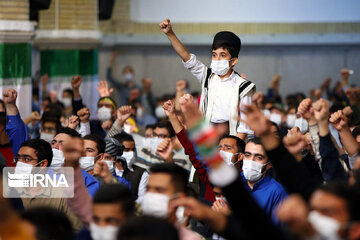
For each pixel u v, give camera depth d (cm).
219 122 866
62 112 1449
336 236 423
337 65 3020
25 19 1422
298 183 486
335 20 2977
